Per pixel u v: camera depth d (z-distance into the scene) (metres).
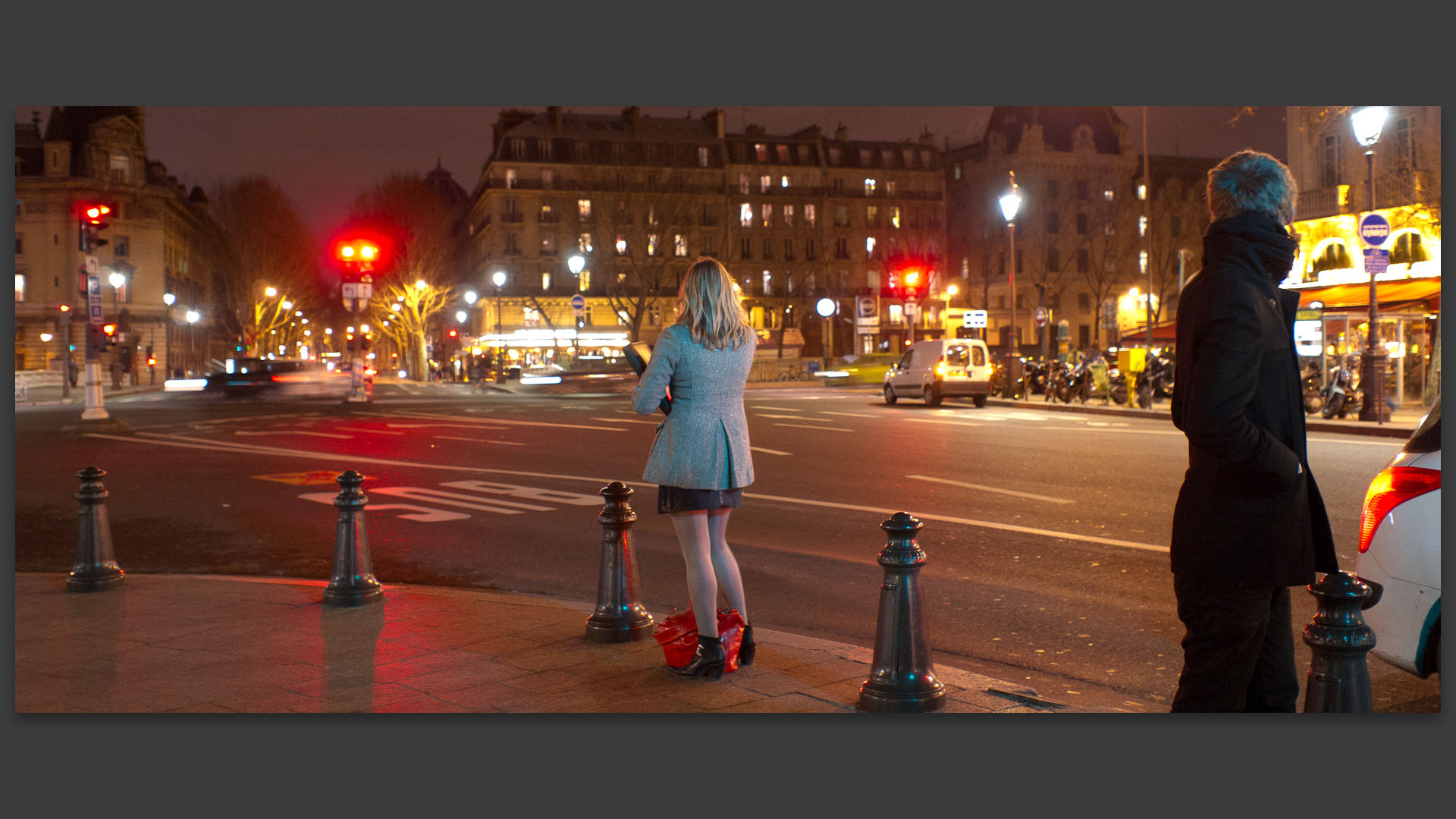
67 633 5.74
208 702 4.56
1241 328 2.83
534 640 5.46
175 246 87.31
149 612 6.22
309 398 40.69
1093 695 4.80
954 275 96.44
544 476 13.56
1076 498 10.89
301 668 5.01
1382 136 28.11
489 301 87.94
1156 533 8.86
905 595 4.31
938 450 16.23
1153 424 22.12
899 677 4.30
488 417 26.59
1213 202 3.09
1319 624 2.87
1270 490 2.96
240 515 10.59
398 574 7.73
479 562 8.14
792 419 24.28
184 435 20.92
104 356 75.69
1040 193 86.88
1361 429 18.83
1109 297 81.88
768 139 94.12
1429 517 3.75
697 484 4.62
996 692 4.50
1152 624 6.00
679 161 91.00
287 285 86.56
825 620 6.32
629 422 24.06
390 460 15.74
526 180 87.88
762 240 92.38
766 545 8.65
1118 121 90.12
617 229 73.31
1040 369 35.44
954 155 97.69
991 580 7.20
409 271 76.25
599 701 4.46
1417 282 25.97
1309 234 30.23
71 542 9.27
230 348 110.44
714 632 4.74
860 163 95.19
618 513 5.51
